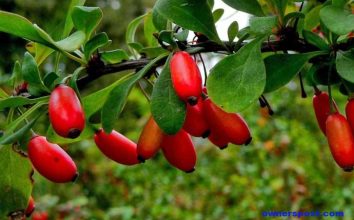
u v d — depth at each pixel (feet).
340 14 0.40
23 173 0.50
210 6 0.48
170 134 0.40
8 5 4.44
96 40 0.45
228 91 0.40
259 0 0.56
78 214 1.76
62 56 0.51
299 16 0.46
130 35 0.55
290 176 2.04
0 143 0.42
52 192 2.17
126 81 0.42
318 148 2.23
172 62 0.40
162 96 0.41
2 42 3.77
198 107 0.45
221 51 0.45
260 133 2.39
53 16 4.41
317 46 0.45
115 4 4.93
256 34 0.41
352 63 0.42
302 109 2.61
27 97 0.45
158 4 0.43
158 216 2.12
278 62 0.44
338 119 0.44
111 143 0.48
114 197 2.36
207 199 2.25
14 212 0.50
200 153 2.49
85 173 2.39
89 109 0.46
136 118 2.83
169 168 2.50
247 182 2.19
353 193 2.00
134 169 2.41
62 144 0.51
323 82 0.49
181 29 0.47
